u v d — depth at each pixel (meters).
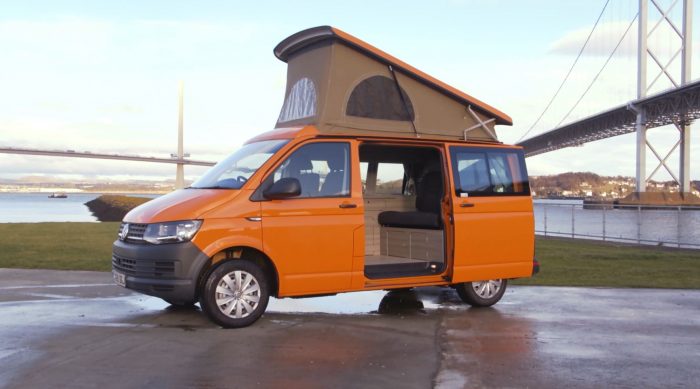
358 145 6.76
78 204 98.75
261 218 6.08
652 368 5.00
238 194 6.07
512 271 7.57
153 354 5.11
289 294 6.25
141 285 5.91
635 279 10.10
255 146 6.84
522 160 7.85
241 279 6.07
